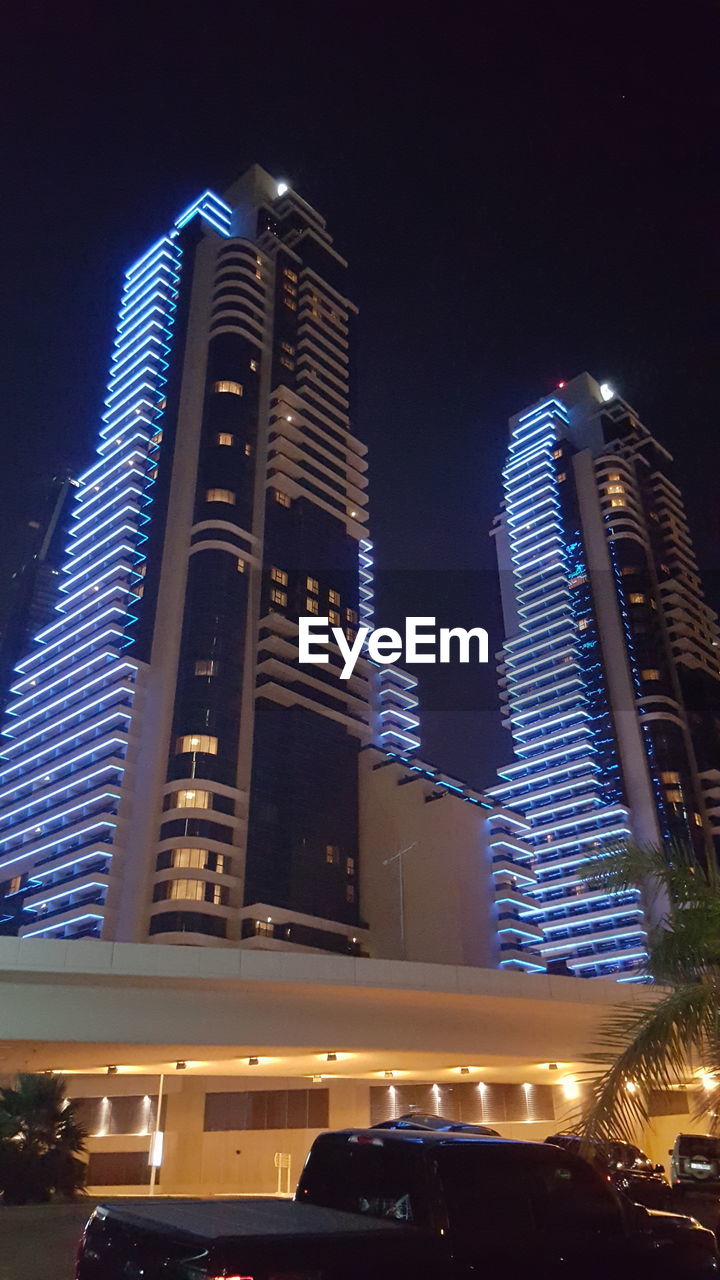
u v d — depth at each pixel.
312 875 111.06
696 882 13.44
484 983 38.47
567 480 195.75
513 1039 40.25
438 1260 6.80
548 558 186.88
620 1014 12.03
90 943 33.16
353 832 121.19
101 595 128.25
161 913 97.81
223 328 142.88
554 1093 47.00
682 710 163.38
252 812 107.94
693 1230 8.59
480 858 121.19
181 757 108.00
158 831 104.44
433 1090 49.03
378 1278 6.41
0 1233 19.75
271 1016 35.84
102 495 140.75
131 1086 52.06
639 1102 11.02
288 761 115.31
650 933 13.69
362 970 36.25
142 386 145.88
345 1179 7.96
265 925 101.56
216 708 111.38
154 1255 6.23
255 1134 49.66
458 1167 7.47
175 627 118.00
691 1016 11.30
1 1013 32.12
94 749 114.44
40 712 131.00
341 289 168.75
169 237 165.62
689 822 148.25
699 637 174.75
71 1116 32.12
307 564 129.50
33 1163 29.64
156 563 124.94
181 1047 34.78
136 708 114.56
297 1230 6.36
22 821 124.19
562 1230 7.68
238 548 123.75
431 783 128.50
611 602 174.00
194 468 132.00
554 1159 8.09
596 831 151.75
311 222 170.12
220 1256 5.77
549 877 152.75
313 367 149.12
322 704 123.38
